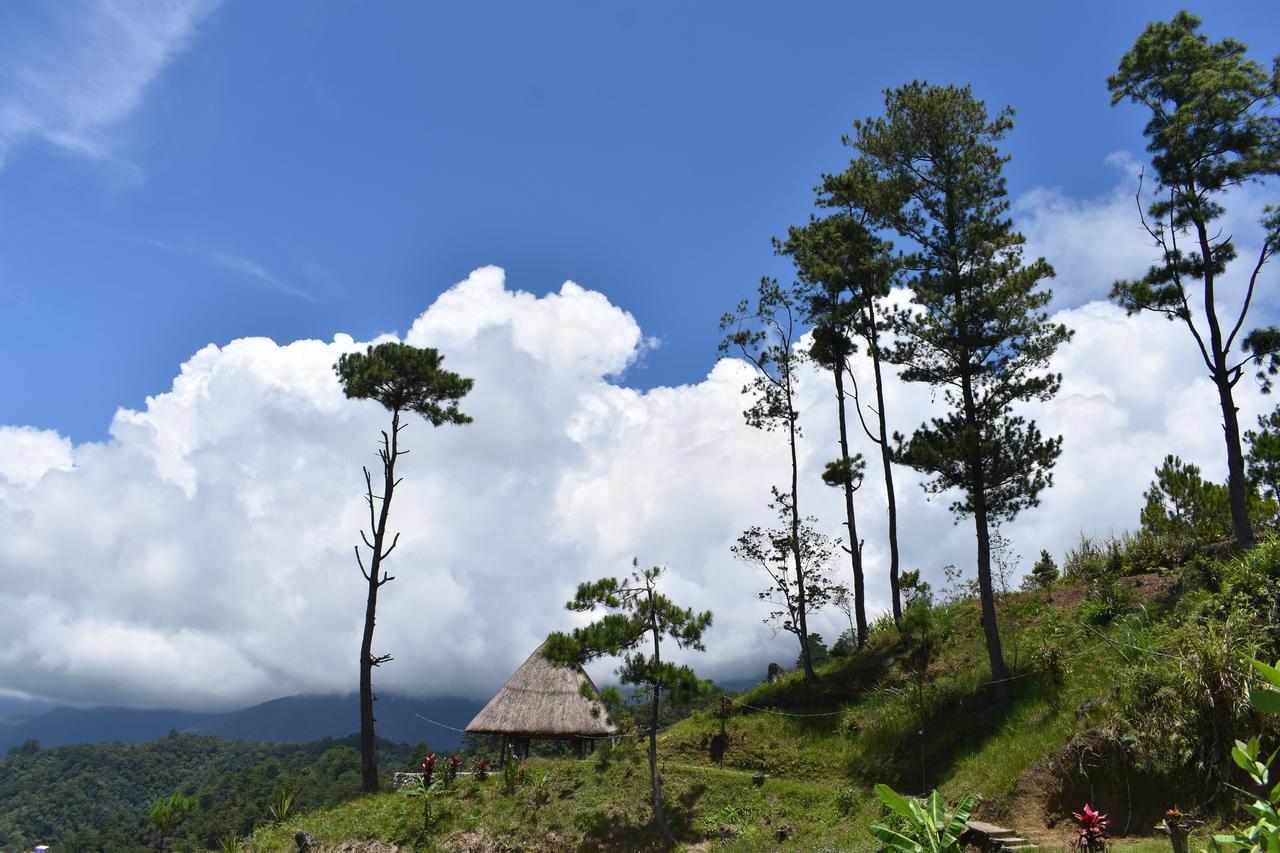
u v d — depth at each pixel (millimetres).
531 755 31609
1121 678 14969
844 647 29625
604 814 21562
